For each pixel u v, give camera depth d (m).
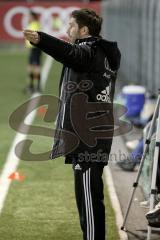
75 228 19.56
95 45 15.80
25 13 102.25
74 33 16.20
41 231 19.30
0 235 18.91
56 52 15.19
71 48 15.27
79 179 16.23
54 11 101.06
